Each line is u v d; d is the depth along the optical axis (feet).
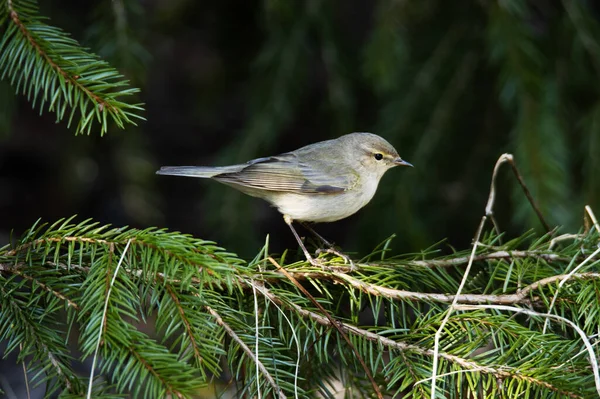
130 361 16.31
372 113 36.60
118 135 33.17
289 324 19.03
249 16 35.70
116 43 28.17
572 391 16.93
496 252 22.67
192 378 16.31
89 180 37.14
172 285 18.25
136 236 18.67
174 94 45.85
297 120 42.14
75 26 33.58
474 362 17.85
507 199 33.53
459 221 34.09
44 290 18.17
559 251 22.91
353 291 20.17
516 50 29.71
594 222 22.08
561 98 30.73
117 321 16.80
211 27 36.86
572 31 31.01
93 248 18.42
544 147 29.37
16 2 19.97
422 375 17.88
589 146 30.40
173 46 43.42
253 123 32.09
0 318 17.87
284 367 20.59
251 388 17.92
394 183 31.81
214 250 19.51
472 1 32.30
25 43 19.58
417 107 32.35
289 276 19.98
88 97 19.06
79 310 17.92
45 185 43.55
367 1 41.86
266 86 32.19
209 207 32.86
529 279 21.59
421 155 31.89
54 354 17.60
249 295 20.30
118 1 28.19
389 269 21.17
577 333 19.54
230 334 18.33
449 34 32.73
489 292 22.94
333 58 32.76
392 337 18.78
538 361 17.48
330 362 22.27
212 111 38.78
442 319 18.97
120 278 17.87
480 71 32.58
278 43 32.19
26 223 42.65
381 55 30.40
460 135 32.89
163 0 37.55
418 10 32.12
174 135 45.93
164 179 45.75
